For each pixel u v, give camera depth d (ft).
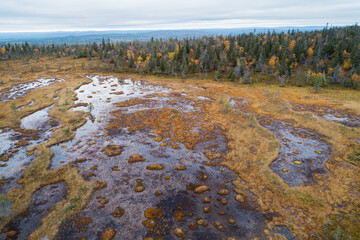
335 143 125.39
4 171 97.35
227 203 80.79
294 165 105.91
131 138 131.44
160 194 85.25
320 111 182.60
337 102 204.13
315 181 93.76
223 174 98.78
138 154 113.80
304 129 148.15
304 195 83.56
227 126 150.51
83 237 65.36
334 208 77.15
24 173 95.86
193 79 325.42
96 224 70.23
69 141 126.52
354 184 89.71
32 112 170.91
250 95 237.04
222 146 123.95
